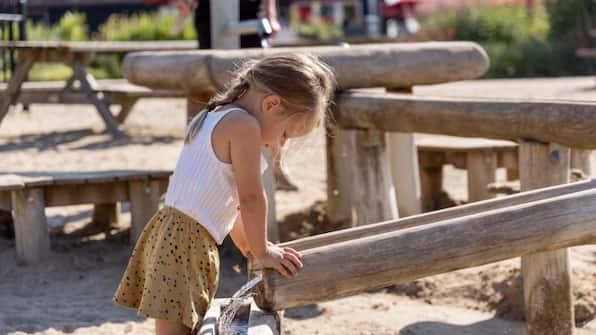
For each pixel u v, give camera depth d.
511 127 6.78
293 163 13.80
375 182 8.68
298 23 42.34
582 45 35.22
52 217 10.79
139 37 32.75
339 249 4.59
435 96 7.82
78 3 42.97
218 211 4.84
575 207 4.92
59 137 16.62
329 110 8.71
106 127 17.30
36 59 16.64
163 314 4.74
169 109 21.38
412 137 9.82
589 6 35.69
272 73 4.72
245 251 5.26
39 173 9.24
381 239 4.64
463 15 37.81
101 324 7.36
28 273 8.66
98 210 10.36
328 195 10.20
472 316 7.54
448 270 4.77
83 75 16.77
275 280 4.52
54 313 7.60
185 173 4.85
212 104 4.91
